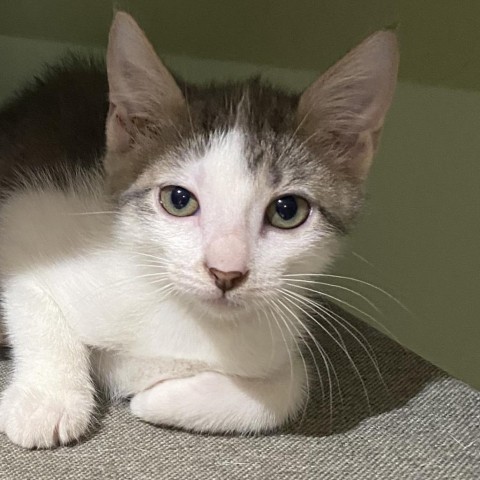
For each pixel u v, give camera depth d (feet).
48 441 0.64
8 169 0.80
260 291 0.63
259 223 0.64
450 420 0.75
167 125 0.67
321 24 0.98
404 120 1.04
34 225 0.73
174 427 0.69
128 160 0.69
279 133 0.66
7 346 0.76
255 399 0.70
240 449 0.68
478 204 1.02
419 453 0.70
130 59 0.66
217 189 0.62
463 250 1.01
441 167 1.04
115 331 0.70
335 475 0.66
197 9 1.00
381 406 0.76
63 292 0.70
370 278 0.99
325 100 0.68
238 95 0.71
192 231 0.64
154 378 0.72
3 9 1.03
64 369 0.69
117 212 0.69
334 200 0.69
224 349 0.70
